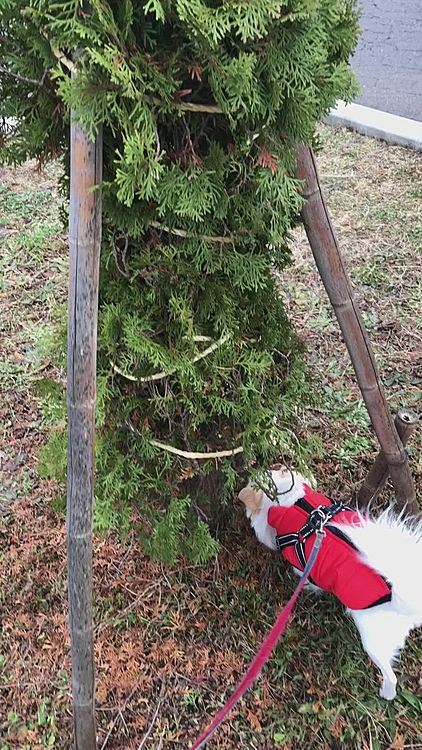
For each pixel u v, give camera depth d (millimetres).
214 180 1312
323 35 1200
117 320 1546
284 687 2012
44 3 1050
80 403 1304
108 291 1562
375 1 7242
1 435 2793
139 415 1769
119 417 1727
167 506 2031
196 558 1973
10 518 2467
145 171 1143
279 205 1479
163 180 1252
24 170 4629
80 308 1229
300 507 2039
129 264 1515
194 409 1705
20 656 2080
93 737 1779
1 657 2074
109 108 1098
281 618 1706
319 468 2611
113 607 2193
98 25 1022
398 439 2082
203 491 2146
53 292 3533
